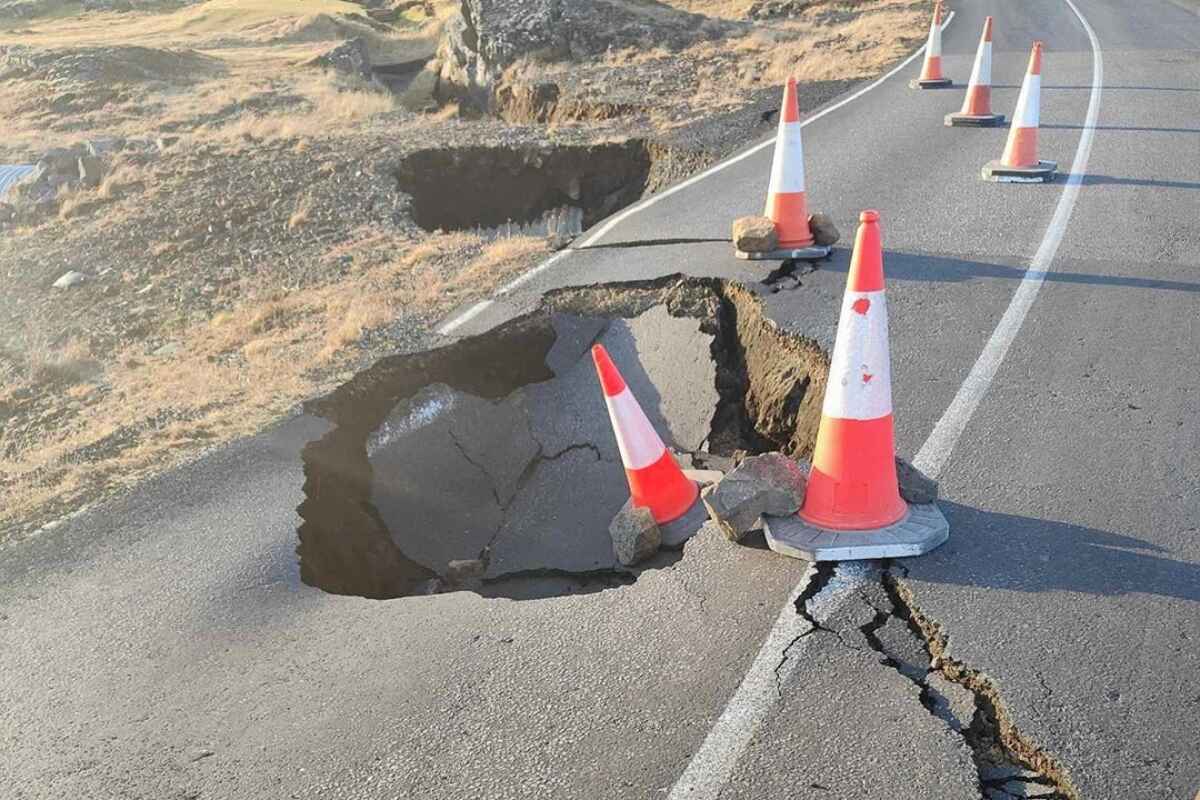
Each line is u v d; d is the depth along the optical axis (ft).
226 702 11.48
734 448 19.98
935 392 16.94
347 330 23.31
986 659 10.59
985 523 13.10
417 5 188.03
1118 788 8.92
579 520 19.22
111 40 130.00
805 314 20.72
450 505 20.22
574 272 25.70
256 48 120.57
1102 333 18.75
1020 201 27.68
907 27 70.79
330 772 10.12
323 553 16.03
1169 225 24.57
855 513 12.86
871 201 29.07
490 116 66.44
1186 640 10.66
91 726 11.33
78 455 19.22
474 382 22.62
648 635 11.69
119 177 45.93
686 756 9.70
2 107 72.95
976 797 8.94
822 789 9.13
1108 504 13.29
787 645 11.16
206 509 16.30
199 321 29.43
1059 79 47.19
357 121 55.83
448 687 11.22
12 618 13.66
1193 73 46.03
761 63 61.11
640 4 75.66
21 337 30.48
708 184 33.63
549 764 9.82
